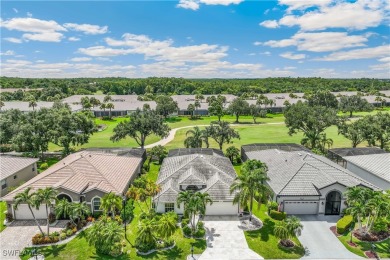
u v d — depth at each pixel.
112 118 134.00
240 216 42.53
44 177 44.06
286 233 34.25
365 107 131.38
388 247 34.81
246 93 196.75
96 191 41.97
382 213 34.22
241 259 32.66
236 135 72.00
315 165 48.31
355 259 32.66
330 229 39.16
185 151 62.03
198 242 35.88
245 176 39.31
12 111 75.88
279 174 48.31
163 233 32.94
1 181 48.62
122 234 35.53
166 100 137.50
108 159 53.56
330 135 99.50
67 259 32.56
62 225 39.97
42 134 66.12
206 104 152.38
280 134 99.69
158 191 42.03
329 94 124.69
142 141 76.62
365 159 56.69
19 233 38.09
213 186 44.12
